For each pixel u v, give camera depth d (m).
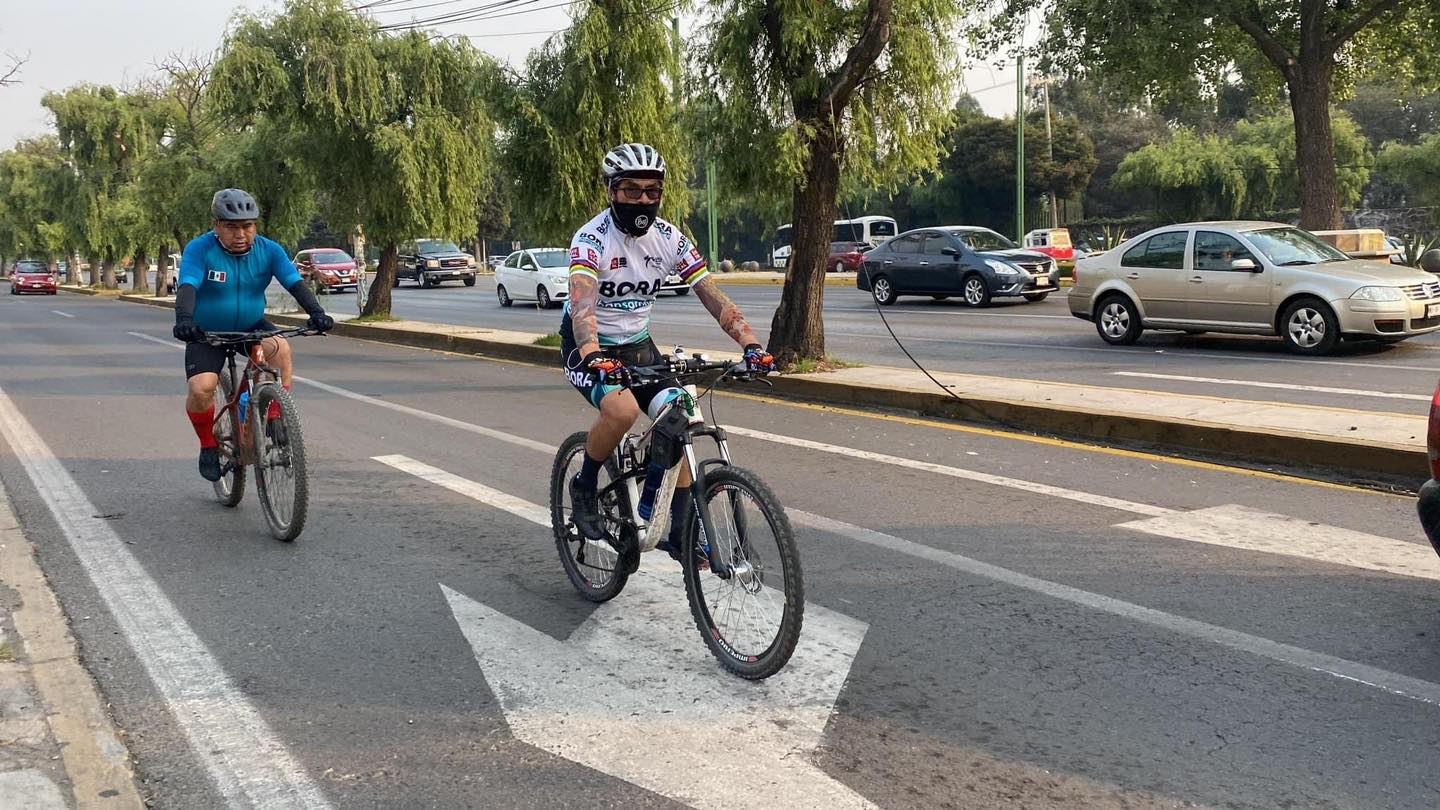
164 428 9.89
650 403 4.25
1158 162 53.78
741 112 12.10
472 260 43.53
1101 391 9.70
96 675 4.09
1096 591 4.84
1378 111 70.50
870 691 3.85
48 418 10.66
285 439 5.78
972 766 3.30
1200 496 6.52
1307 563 5.15
